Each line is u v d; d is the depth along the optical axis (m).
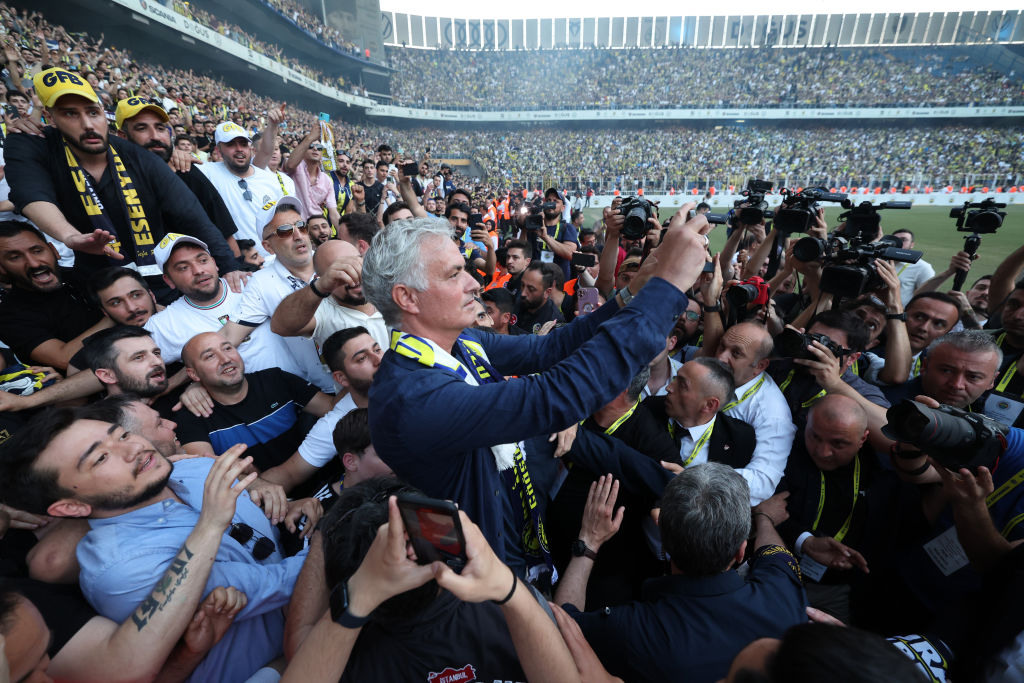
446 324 1.09
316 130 5.33
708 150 38.28
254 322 2.88
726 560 1.48
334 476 2.43
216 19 22.83
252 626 1.58
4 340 2.66
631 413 2.32
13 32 11.11
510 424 0.95
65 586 1.50
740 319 3.24
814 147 37.44
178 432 2.41
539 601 1.39
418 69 43.81
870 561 2.21
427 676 1.14
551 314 4.39
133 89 10.86
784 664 0.84
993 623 1.45
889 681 0.78
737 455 2.44
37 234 2.65
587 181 32.81
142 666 1.30
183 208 3.12
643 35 47.53
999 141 34.66
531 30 47.94
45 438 1.42
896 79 40.22
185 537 1.53
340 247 2.54
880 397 2.62
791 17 45.03
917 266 5.68
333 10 35.16
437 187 13.27
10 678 1.02
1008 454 1.92
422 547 0.93
